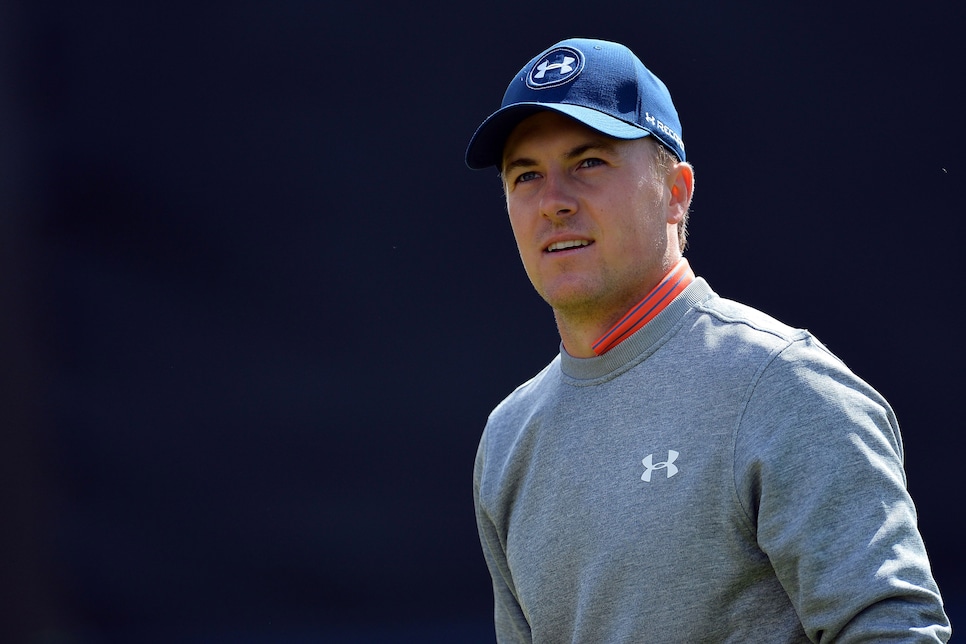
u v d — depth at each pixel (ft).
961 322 59.72
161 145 63.77
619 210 22.44
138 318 63.98
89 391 63.82
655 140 23.18
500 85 61.82
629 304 22.90
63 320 63.93
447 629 62.08
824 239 60.34
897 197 59.88
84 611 63.31
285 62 63.00
